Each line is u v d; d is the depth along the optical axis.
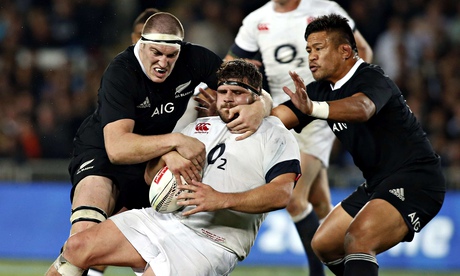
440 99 48.31
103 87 21.00
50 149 46.69
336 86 21.28
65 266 19.36
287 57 27.64
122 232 19.56
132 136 19.94
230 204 18.61
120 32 55.31
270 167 19.42
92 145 22.34
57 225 42.47
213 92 23.33
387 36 50.84
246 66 19.72
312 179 28.19
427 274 38.75
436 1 52.94
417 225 21.16
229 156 19.62
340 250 22.81
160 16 20.67
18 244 42.25
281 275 37.03
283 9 27.66
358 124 21.48
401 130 21.39
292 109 21.81
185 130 20.62
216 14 55.09
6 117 47.94
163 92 21.59
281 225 40.41
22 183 43.38
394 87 21.30
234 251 19.64
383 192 21.09
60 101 49.38
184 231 19.56
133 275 36.88
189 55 22.16
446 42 51.72
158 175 19.66
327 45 21.02
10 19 54.22
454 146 45.66
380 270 39.72
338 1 52.31
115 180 22.12
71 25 54.19
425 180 21.31
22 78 51.53
